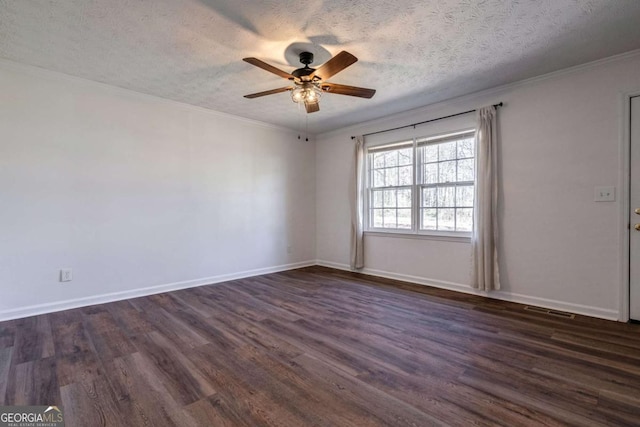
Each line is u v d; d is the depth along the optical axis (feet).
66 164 10.96
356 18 7.59
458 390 6.09
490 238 11.85
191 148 14.03
